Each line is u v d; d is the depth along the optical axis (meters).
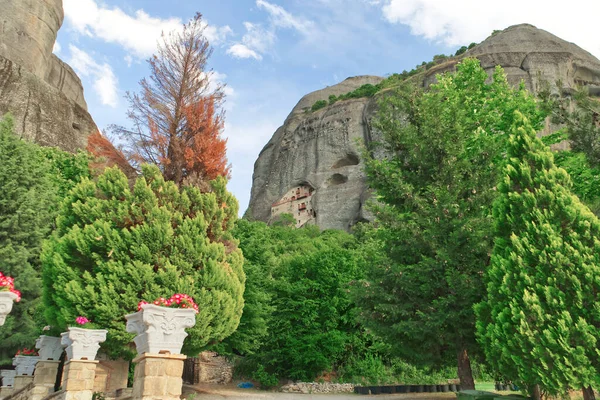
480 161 15.51
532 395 11.05
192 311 8.69
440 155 15.62
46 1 63.97
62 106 52.97
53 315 14.33
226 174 17.25
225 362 26.94
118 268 13.28
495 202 11.92
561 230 10.21
